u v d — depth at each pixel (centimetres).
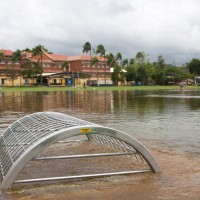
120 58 11981
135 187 517
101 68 11844
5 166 569
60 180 551
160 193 492
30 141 570
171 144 862
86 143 851
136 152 585
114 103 2494
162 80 11706
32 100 2945
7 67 9456
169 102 2594
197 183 537
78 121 620
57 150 777
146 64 11712
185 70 14000
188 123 1282
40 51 9362
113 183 537
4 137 743
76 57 11588
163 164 651
